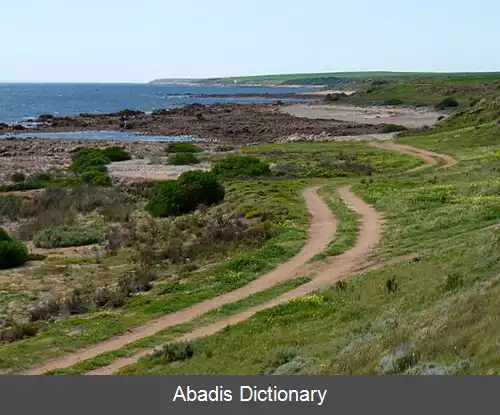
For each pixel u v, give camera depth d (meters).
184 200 47.12
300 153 80.38
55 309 24.66
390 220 35.62
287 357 15.62
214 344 18.09
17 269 32.22
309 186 53.28
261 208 41.72
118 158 80.12
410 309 17.72
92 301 25.62
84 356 18.84
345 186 51.00
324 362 14.27
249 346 17.36
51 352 19.19
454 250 24.45
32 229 42.50
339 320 18.78
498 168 49.16
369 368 12.30
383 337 14.09
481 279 18.91
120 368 17.20
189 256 32.34
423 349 11.83
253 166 63.69
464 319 12.80
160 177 65.31
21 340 21.08
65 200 51.22
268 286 25.12
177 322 21.58
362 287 22.08
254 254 29.22
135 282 27.52
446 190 41.84
